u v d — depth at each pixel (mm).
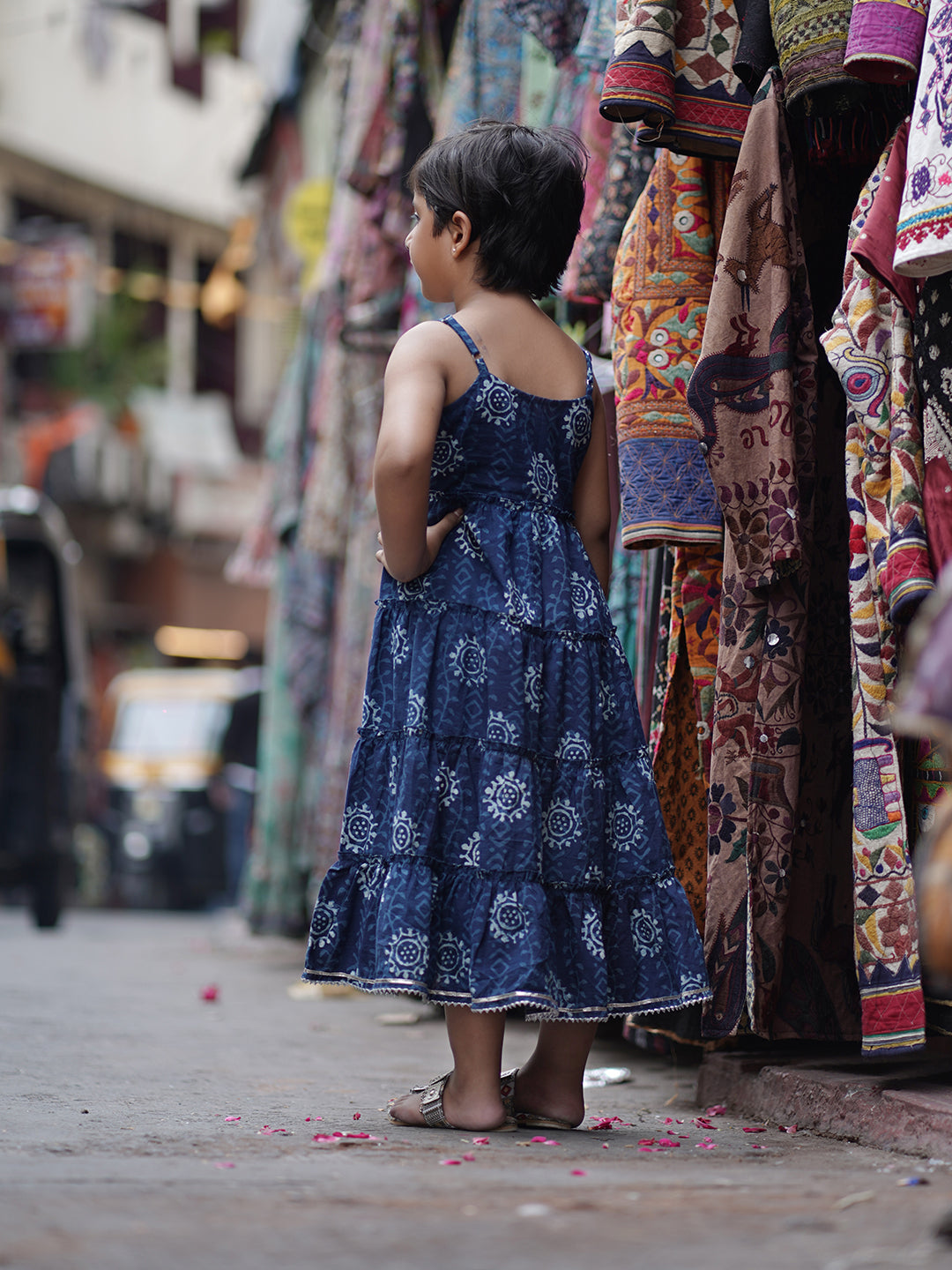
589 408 3152
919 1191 2273
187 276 23547
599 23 4203
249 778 12891
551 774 2930
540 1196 2182
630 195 3979
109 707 17250
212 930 10984
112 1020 5035
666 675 3604
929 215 2859
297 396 8250
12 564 10641
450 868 2848
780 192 3295
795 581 3287
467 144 3094
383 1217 2021
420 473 2828
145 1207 2074
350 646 7164
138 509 22375
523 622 2916
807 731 3373
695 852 3535
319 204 9336
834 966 3316
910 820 3070
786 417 3236
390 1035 4953
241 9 16266
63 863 10570
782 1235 1931
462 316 3047
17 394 21484
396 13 5957
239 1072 3852
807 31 3107
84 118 21969
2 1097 3248
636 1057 4457
